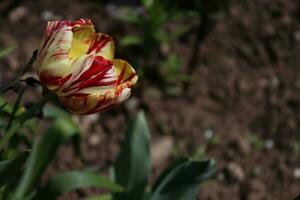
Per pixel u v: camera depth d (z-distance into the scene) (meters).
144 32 4.82
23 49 4.84
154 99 4.74
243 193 4.32
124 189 3.19
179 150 4.48
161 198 2.79
